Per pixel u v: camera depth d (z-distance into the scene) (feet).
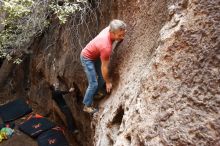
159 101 8.34
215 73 7.53
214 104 7.29
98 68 13.10
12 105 23.04
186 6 9.25
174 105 7.93
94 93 13.39
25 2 15.11
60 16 15.12
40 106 22.39
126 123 9.48
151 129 8.04
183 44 8.45
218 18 8.02
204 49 7.93
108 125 11.69
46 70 20.34
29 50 22.41
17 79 24.63
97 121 13.39
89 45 12.39
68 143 19.29
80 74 16.37
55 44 19.76
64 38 18.61
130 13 13.17
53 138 19.47
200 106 7.48
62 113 19.24
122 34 11.73
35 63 21.81
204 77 7.68
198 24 8.34
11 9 14.38
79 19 17.06
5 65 25.59
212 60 7.70
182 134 7.39
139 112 8.80
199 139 7.14
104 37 11.97
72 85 17.29
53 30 20.24
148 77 9.08
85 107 13.69
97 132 12.67
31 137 20.11
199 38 8.18
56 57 19.31
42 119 21.20
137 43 12.16
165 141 7.57
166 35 9.12
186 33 8.48
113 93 12.85
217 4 8.20
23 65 24.03
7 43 18.54
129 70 11.98
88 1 16.66
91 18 16.46
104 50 11.84
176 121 7.67
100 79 13.32
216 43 7.76
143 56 11.32
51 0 16.65
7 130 20.44
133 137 8.61
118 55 13.09
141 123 8.45
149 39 11.37
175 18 9.23
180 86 8.05
